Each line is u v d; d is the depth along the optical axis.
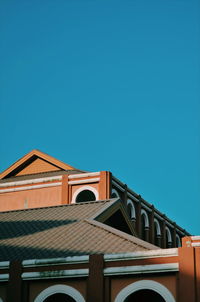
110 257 22.80
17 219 32.44
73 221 30.08
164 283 22.02
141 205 43.50
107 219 34.12
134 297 25.23
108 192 38.16
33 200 40.59
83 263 23.14
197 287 21.20
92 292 22.58
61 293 23.36
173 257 21.95
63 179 39.88
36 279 23.59
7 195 41.59
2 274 24.09
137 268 22.20
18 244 27.47
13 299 23.52
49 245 26.70
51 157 44.31
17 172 45.56
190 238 22.09
